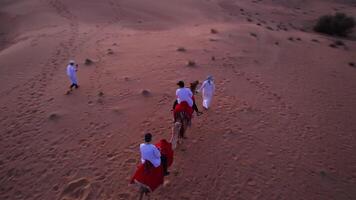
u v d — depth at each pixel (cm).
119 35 2489
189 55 1919
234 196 880
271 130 1212
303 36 3281
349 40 3750
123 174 944
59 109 1297
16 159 1014
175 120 1000
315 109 1448
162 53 1945
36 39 2325
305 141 1172
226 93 1474
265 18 4759
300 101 1507
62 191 883
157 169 786
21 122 1215
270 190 909
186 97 1014
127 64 1758
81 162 994
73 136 1123
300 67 2044
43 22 3019
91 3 3691
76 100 1366
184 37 2391
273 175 970
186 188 902
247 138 1144
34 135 1134
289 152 1092
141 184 768
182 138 1109
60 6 3550
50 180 924
